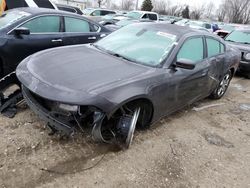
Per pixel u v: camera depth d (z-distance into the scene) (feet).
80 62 11.89
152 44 13.69
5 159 9.80
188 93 14.42
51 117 9.96
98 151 10.96
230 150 12.89
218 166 11.46
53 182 9.12
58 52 13.10
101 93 9.77
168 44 13.50
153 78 11.64
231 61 18.84
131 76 11.19
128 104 10.81
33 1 30.17
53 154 10.40
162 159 11.19
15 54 16.37
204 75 15.29
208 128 14.78
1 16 18.44
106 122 10.68
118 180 9.65
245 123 16.25
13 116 12.41
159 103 12.25
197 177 10.55
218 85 18.63
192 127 14.53
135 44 13.94
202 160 11.68
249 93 22.65
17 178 9.06
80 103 9.40
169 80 12.37
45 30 18.25
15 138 10.99
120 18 52.16
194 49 14.67
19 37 16.53
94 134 10.45
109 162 10.47
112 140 11.39
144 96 10.98
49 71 10.89
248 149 13.28
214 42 17.03
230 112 17.63
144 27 15.16
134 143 11.89
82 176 9.57
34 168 9.59
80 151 10.78
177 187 9.84
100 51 13.80
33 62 11.91
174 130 13.79
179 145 12.47
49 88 9.82
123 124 10.87
